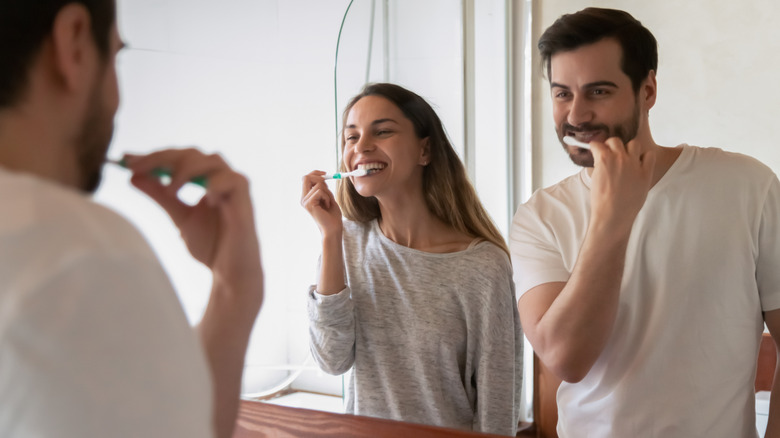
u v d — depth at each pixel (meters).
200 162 0.47
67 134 0.35
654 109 1.67
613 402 0.89
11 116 0.33
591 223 0.85
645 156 0.83
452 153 1.17
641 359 0.88
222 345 0.48
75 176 0.37
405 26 1.29
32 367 0.27
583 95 0.87
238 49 2.32
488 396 1.08
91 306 0.28
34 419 0.27
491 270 1.09
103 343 0.28
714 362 0.86
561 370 0.86
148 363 0.30
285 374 2.25
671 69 1.64
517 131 1.64
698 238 0.87
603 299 0.83
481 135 1.46
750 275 0.86
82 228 0.29
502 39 1.55
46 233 0.29
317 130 2.40
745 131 1.58
